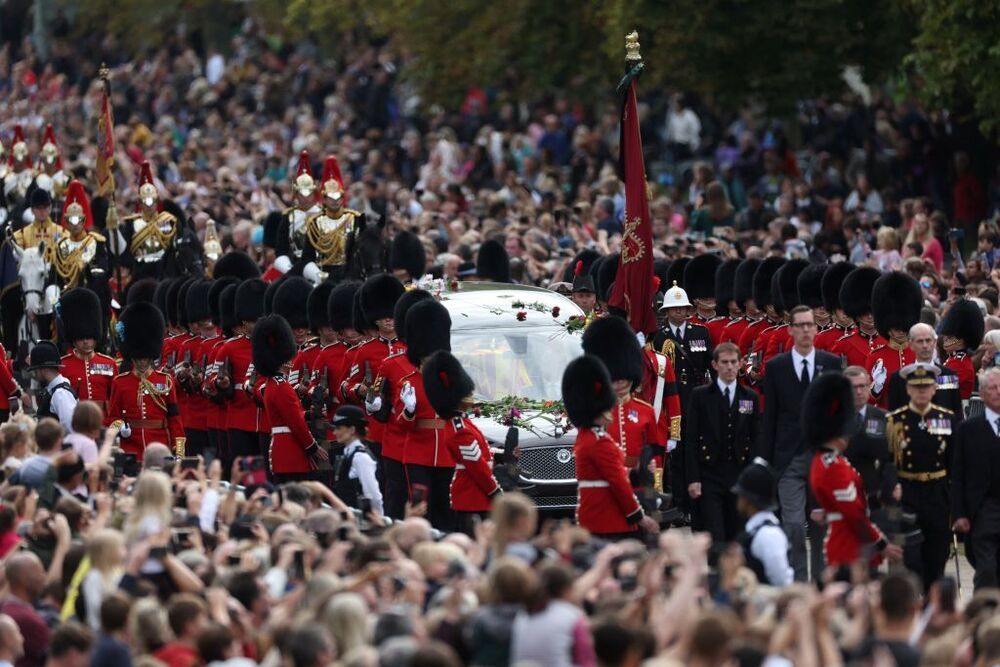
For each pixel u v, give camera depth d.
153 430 90.00
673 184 158.25
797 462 77.81
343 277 110.56
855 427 69.81
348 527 61.12
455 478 78.12
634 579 54.72
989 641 48.94
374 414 85.00
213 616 52.62
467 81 179.88
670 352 89.56
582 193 146.62
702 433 80.81
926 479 73.62
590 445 70.56
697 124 166.62
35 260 112.00
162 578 56.31
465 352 89.31
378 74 196.88
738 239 129.00
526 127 179.50
